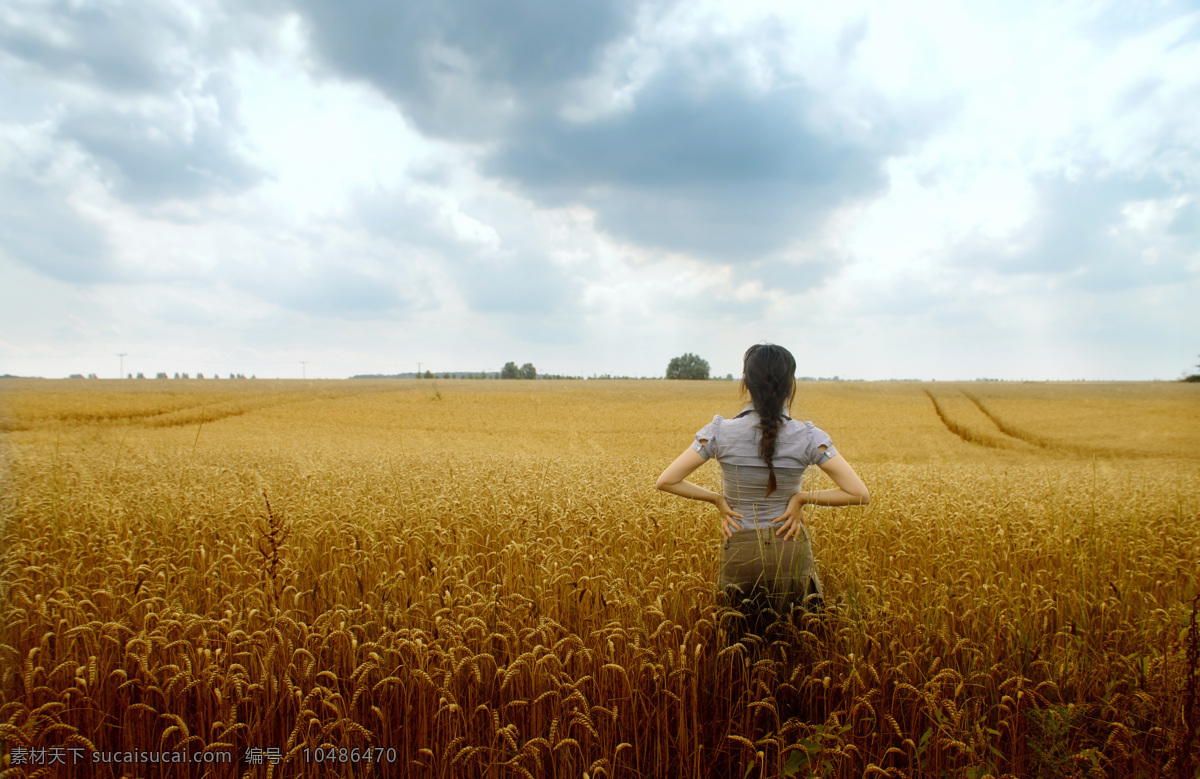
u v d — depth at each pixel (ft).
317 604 11.19
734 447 9.72
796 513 9.57
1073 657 9.37
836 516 17.19
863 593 11.29
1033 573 13.84
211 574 11.85
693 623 10.21
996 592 11.28
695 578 10.66
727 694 9.23
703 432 10.07
